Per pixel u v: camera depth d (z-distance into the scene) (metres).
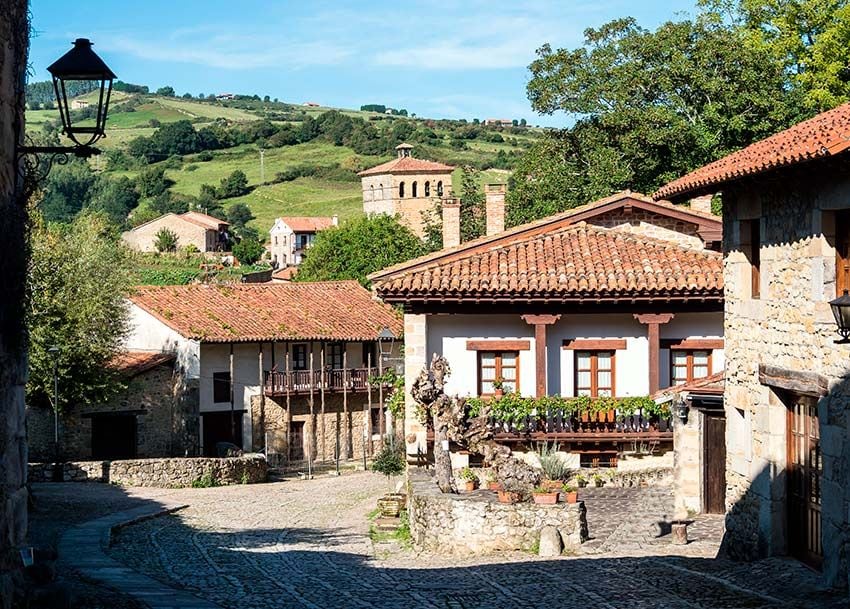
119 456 45.84
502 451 23.42
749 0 45.28
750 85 44.69
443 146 165.50
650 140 44.69
